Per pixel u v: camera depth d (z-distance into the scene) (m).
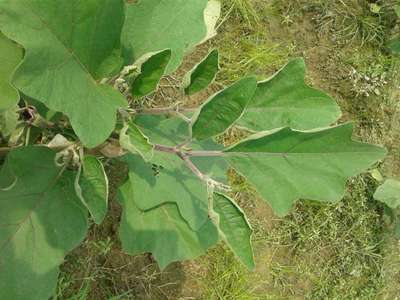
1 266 0.48
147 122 0.56
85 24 0.41
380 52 1.00
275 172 0.48
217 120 0.44
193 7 0.53
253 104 0.52
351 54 0.98
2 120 0.53
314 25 0.95
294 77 0.51
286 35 0.93
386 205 0.98
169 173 0.57
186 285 0.82
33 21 0.39
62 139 0.48
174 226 0.59
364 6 0.98
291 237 0.91
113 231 0.75
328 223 0.94
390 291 1.00
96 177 0.45
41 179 0.49
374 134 1.00
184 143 0.47
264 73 0.90
